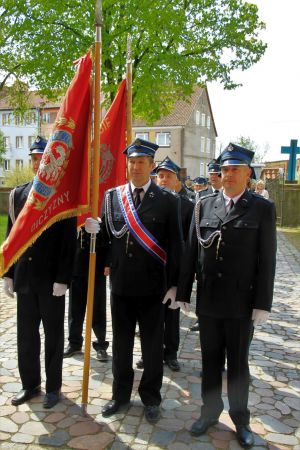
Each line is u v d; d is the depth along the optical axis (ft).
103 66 36.91
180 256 10.78
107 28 35.68
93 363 14.05
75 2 35.24
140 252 10.73
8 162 153.28
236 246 9.61
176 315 13.71
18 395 11.59
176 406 11.48
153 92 38.01
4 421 10.64
